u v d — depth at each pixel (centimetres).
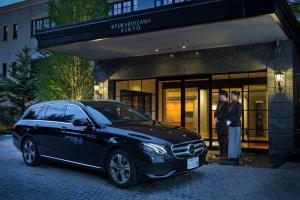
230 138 947
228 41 1108
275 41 1097
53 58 1473
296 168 863
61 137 809
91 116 764
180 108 1328
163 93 1369
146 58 1361
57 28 1167
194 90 1305
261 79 1187
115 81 1483
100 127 732
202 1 864
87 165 750
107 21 1045
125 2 1855
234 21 864
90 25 1086
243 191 650
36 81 1894
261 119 1178
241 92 1220
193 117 1305
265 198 605
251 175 780
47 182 730
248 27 928
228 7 827
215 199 601
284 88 1082
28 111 955
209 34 1009
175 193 638
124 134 683
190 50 1254
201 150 722
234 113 940
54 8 1482
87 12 1437
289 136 1070
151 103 1388
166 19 930
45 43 1209
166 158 639
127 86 1457
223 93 1032
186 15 895
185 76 1313
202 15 869
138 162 649
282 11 849
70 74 1463
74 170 847
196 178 753
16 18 2609
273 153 1091
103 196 623
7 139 1569
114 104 855
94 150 729
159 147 642
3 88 2056
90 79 1492
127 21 1005
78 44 1166
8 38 2652
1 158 1038
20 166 906
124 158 674
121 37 1054
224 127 1016
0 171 843
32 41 2477
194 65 1247
